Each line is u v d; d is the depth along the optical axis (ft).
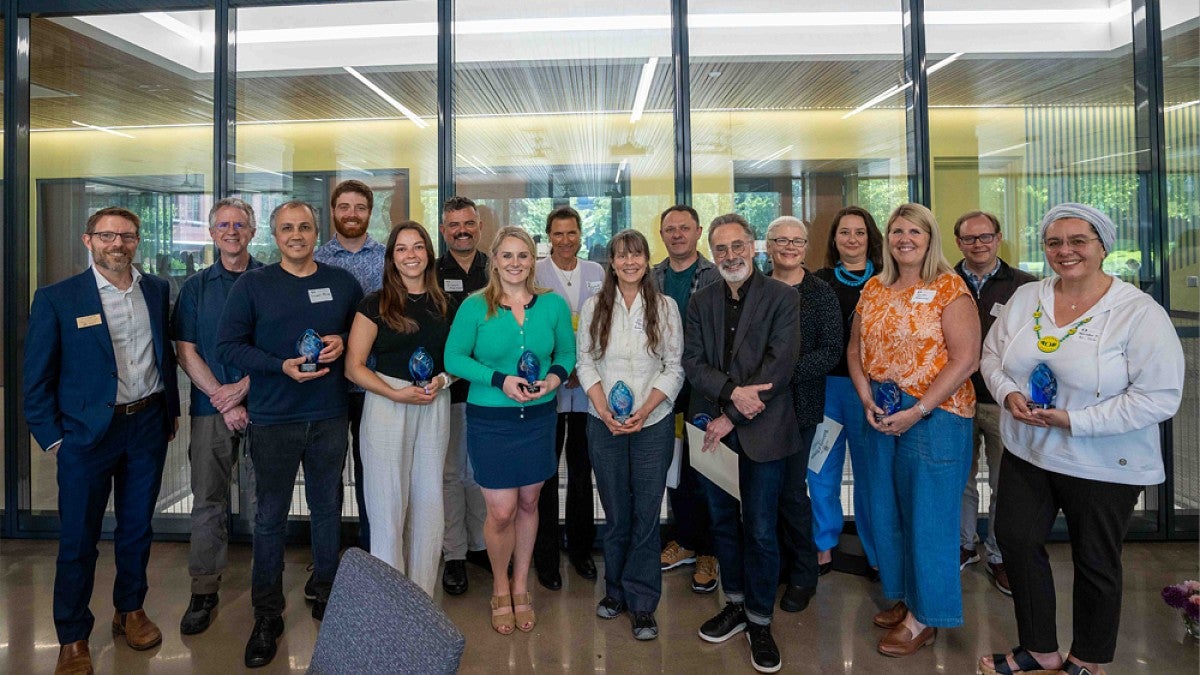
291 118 12.53
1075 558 7.29
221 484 9.64
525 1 12.21
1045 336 7.20
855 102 12.19
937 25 12.13
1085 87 12.14
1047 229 7.11
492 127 12.32
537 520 9.37
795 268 9.05
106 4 12.43
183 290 9.55
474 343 8.66
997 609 9.59
